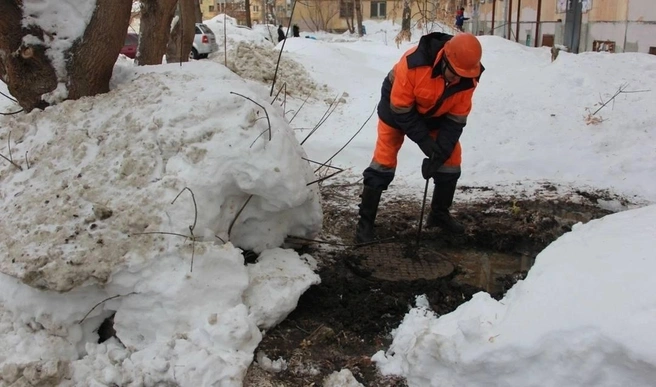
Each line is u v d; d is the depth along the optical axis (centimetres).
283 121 432
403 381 324
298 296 375
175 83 425
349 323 379
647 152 708
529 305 291
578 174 679
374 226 534
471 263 474
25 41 409
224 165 371
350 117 986
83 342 340
